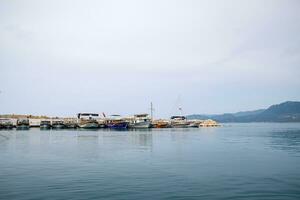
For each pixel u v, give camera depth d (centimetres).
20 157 4494
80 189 2375
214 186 2462
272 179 2736
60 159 4228
